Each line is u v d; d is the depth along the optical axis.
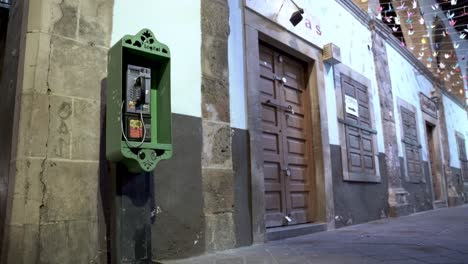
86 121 2.83
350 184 6.43
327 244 3.96
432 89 12.77
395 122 8.80
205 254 3.50
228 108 4.11
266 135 4.98
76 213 2.66
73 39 2.86
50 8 2.78
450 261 2.85
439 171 12.11
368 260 2.96
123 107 2.64
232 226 3.86
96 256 2.71
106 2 3.13
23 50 2.72
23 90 2.61
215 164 3.82
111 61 2.77
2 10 3.71
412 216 7.84
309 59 5.94
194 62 3.82
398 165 8.41
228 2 4.43
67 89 2.77
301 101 5.87
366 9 8.52
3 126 3.03
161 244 3.18
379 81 8.32
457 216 7.32
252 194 4.21
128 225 2.64
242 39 4.57
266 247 3.89
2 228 2.70
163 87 2.89
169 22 3.65
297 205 5.34
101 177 2.83
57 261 2.52
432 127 12.48
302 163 5.60
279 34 5.23
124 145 2.54
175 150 3.46
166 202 3.29
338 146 6.25
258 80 4.67
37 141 2.56
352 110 6.92
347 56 7.20
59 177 2.62
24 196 2.46
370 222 6.62
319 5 6.45
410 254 3.18
